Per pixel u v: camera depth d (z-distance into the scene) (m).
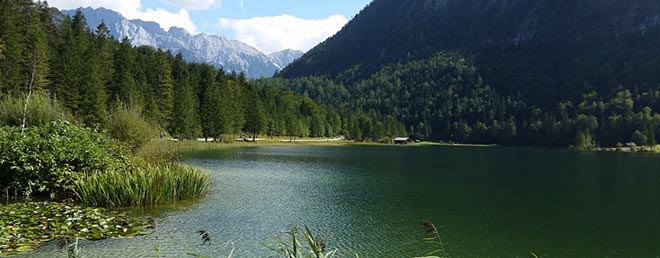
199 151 70.81
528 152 109.88
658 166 62.44
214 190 28.34
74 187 20.58
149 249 14.46
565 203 28.88
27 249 12.95
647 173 51.09
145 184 21.33
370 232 19.47
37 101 30.03
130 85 78.50
